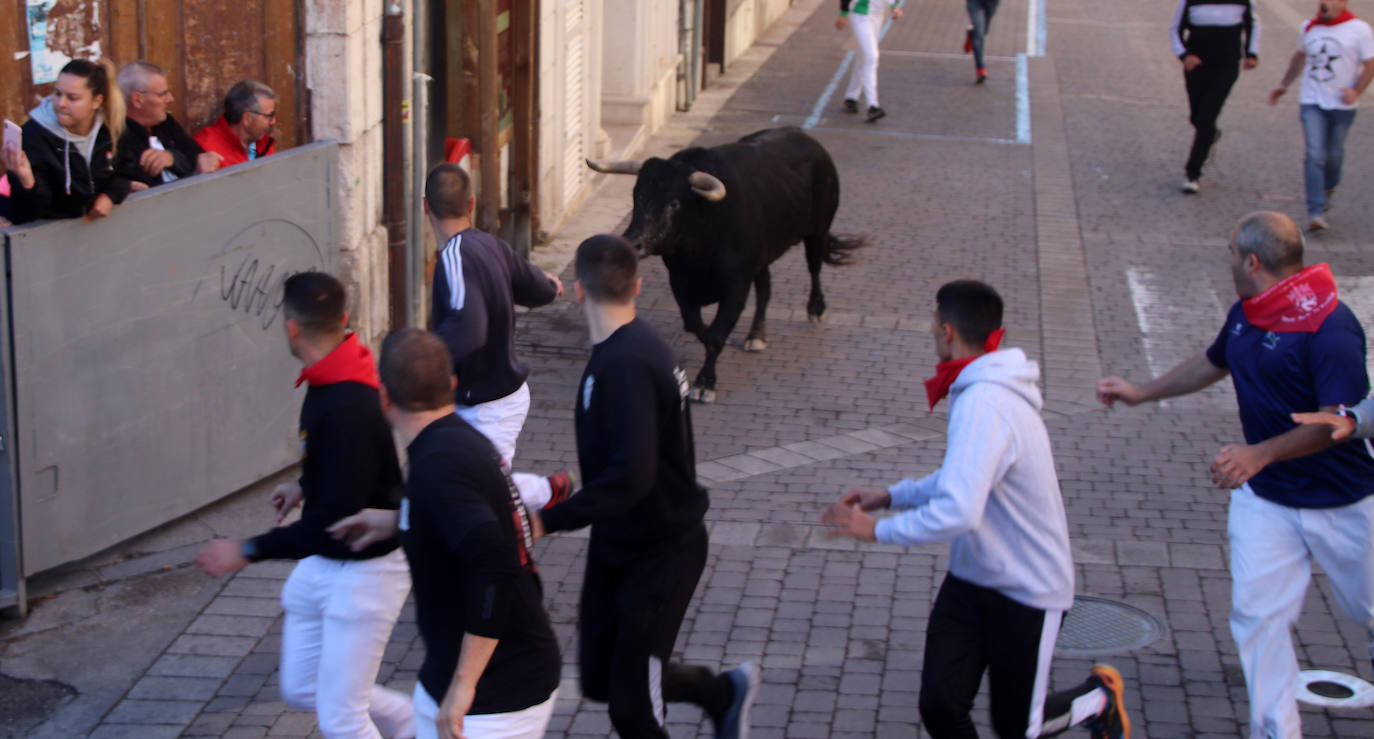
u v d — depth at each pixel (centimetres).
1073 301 1096
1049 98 1962
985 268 1180
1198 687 559
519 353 963
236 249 686
